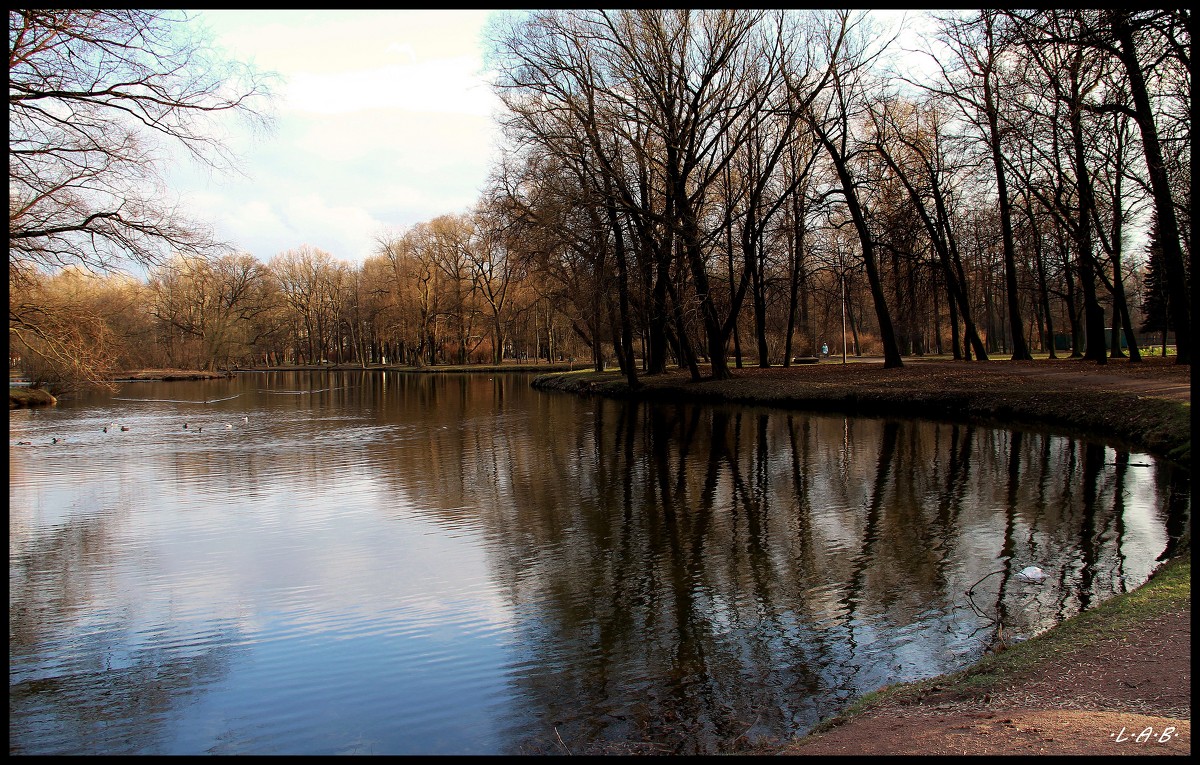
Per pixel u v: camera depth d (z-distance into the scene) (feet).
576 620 31.76
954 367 113.39
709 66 106.11
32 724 24.30
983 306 189.88
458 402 142.61
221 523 49.37
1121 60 50.31
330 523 48.88
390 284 282.56
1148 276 160.76
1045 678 20.12
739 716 23.04
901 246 122.93
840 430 79.41
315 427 103.14
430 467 68.59
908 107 126.82
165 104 51.44
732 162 131.95
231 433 97.45
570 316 170.81
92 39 46.50
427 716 24.18
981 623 28.63
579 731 22.74
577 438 84.64
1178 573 28.45
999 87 74.54
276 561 40.98
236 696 25.93
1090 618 24.91
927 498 48.73
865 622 29.78
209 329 260.21
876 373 114.62
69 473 68.23
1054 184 107.55
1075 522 40.96
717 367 126.11
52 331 67.67
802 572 36.27
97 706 25.32
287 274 340.80
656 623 31.09
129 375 241.55
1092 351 108.88
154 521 50.14
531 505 52.42
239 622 32.53
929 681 22.71
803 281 152.46
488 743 22.31
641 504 51.49
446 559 40.63
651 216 108.47
